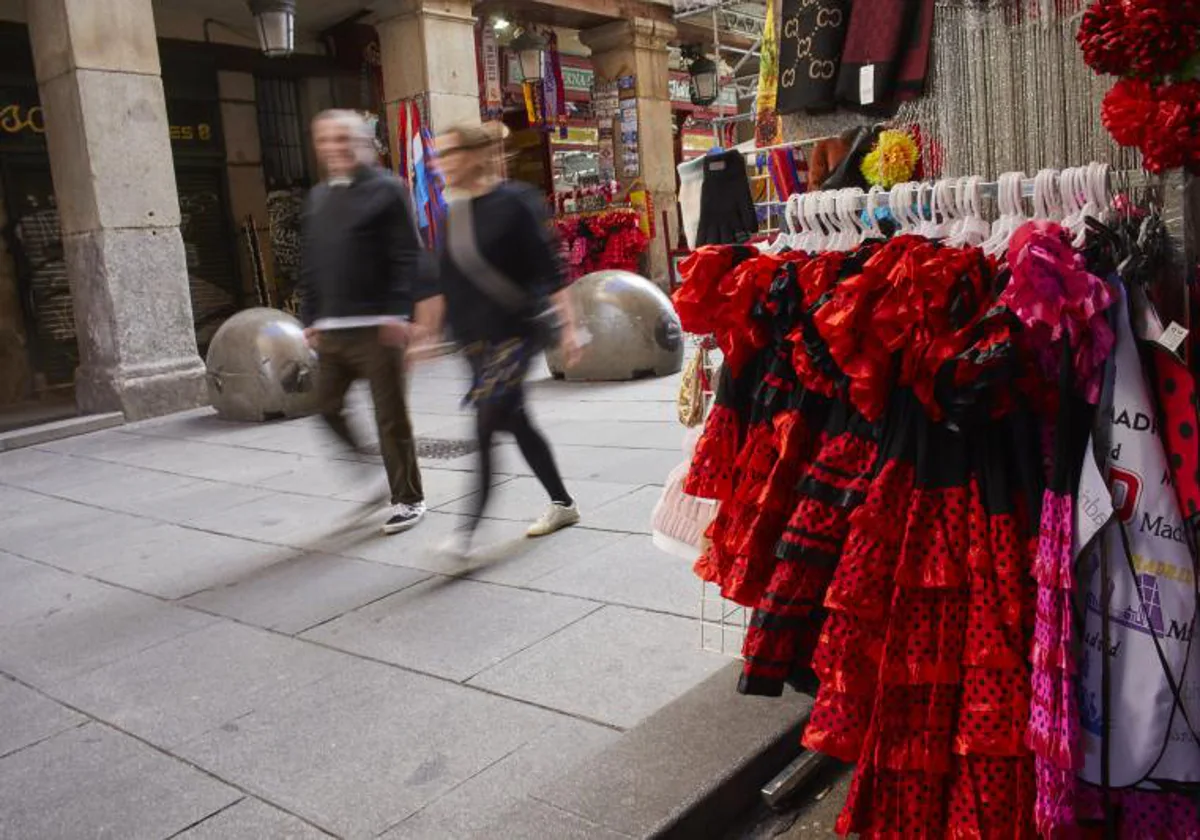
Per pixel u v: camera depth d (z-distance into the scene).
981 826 1.95
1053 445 1.94
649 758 2.50
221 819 2.56
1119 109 1.93
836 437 2.12
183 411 9.11
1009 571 1.92
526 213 4.09
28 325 11.49
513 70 14.23
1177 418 1.87
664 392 8.07
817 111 2.99
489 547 4.53
